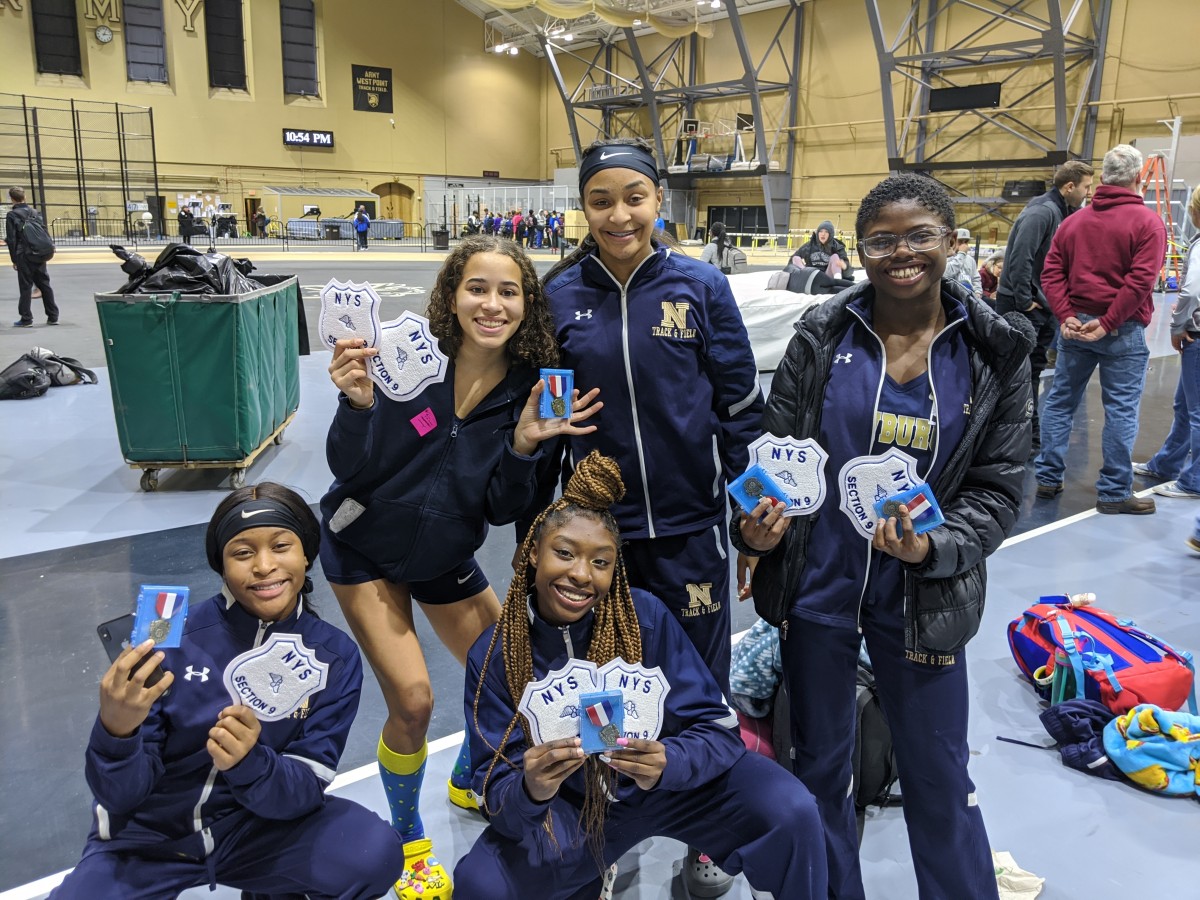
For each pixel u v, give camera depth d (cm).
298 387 582
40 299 1245
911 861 202
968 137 2188
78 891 144
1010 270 486
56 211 2666
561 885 158
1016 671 286
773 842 156
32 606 319
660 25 2402
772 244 2466
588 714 138
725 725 165
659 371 183
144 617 134
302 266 1933
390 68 3155
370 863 158
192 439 444
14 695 261
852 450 162
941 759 165
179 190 2886
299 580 158
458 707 265
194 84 2842
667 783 151
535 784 142
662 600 193
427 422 178
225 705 152
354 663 167
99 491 452
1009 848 206
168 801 150
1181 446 479
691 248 2166
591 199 175
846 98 2417
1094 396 720
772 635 230
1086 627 262
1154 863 201
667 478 187
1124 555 380
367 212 3111
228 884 158
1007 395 156
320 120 3070
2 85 2575
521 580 161
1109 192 397
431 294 181
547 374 175
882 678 170
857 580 165
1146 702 242
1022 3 2017
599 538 154
